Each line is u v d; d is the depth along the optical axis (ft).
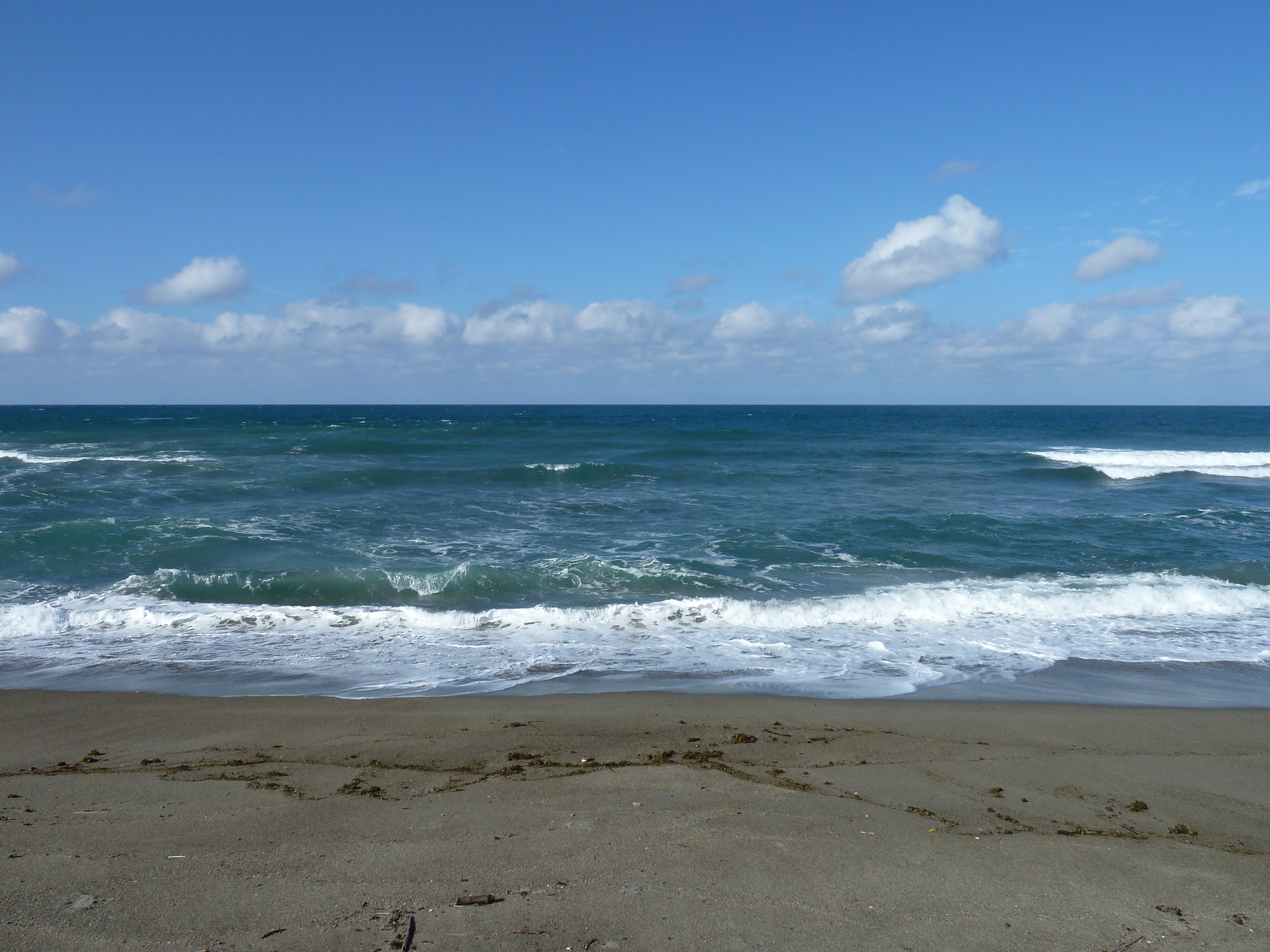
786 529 57.06
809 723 23.81
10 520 56.03
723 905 11.72
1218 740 22.89
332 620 36.11
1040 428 204.13
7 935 10.34
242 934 10.57
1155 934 11.28
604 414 344.28
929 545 52.37
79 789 17.15
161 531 51.83
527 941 10.55
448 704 25.58
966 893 12.40
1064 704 26.32
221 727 22.86
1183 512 64.44
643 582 43.21
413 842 13.98
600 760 19.93
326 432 147.74
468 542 52.49
